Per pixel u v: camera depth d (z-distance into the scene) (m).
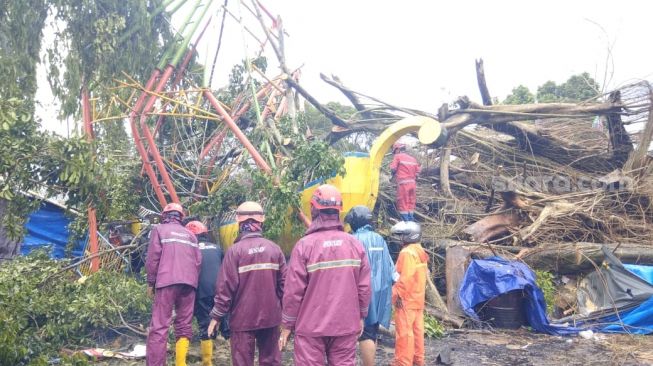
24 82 7.57
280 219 7.58
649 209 9.70
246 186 8.49
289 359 6.17
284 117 9.66
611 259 7.98
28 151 6.46
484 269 7.80
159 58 8.91
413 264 5.42
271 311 4.70
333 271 3.92
